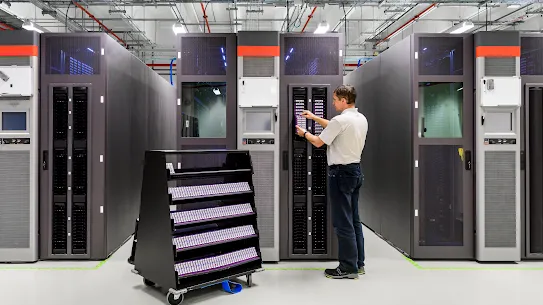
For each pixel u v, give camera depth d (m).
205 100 3.85
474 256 3.65
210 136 3.84
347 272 3.06
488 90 3.52
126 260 3.59
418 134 3.65
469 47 3.64
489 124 3.61
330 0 5.64
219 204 3.17
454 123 3.78
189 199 2.70
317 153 3.63
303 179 3.64
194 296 2.68
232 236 2.89
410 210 3.68
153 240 2.75
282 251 3.62
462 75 3.64
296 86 3.60
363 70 5.13
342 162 2.99
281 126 3.62
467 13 7.09
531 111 3.70
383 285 2.93
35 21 6.73
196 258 2.69
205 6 6.93
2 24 6.14
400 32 7.90
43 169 3.57
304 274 3.20
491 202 3.59
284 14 7.46
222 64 3.66
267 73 3.58
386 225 4.33
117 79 3.90
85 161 3.62
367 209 5.04
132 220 4.49
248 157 3.10
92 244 3.60
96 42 3.59
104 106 3.59
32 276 3.12
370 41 8.27
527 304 2.56
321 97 3.64
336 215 3.06
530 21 7.29
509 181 3.59
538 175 3.70
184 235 2.68
